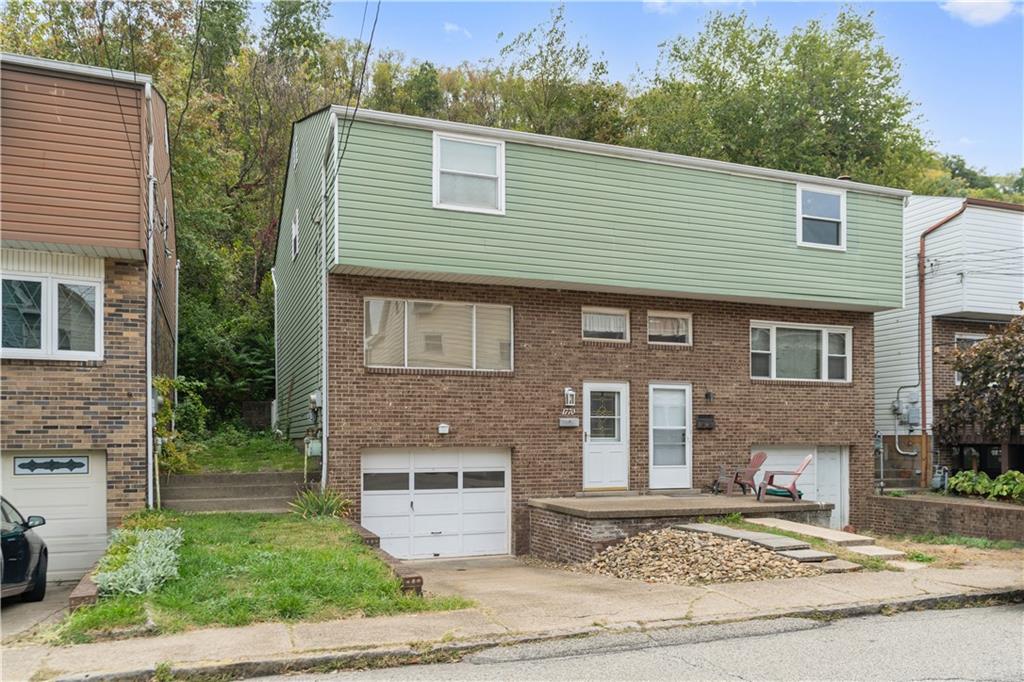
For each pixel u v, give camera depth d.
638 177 15.77
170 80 24.12
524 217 14.74
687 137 30.36
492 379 15.12
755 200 16.84
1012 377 16.67
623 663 6.71
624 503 14.25
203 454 17.33
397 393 14.41
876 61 33.00
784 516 14.08
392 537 14.46
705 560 10.98
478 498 15.16
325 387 13.93
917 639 7.52
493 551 15.19
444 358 14.86
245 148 33.19
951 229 19.89
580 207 15.22
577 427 15.79
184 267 26.06
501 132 14.54
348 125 13.53
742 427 17.23
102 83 11.88
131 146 11.98
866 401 18.61
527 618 8.01
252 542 10.62
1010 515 14.72
